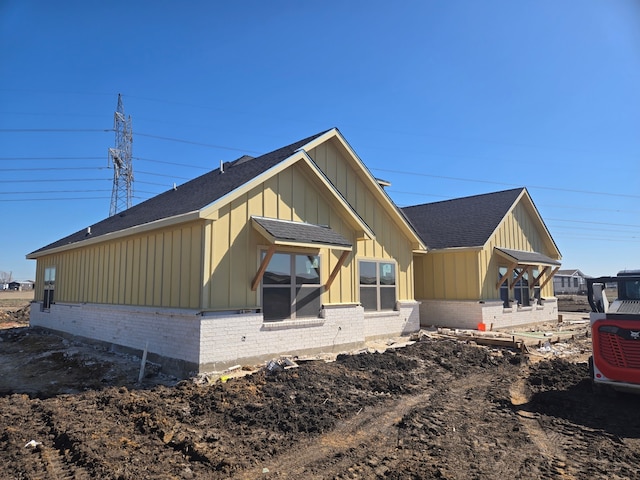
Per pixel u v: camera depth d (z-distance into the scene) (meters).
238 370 9.50
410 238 16.20
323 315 11.91
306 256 11.82
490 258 18.58
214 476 4.82
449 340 13.69
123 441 5.59
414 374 9.66
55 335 16.53
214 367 9.32
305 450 5.60
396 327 15.12
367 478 4.83
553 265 21.27
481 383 9.25
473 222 19.72
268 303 10.73
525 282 21.23
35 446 5.51
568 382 9.17
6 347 15.01
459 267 18.30
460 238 18.66
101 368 10.29
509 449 5.71
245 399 7.29
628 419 6.98
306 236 10.70
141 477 4.67
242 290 10.11
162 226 10.27
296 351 11.05
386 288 15.11
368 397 7.87
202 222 9.54
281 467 5.11
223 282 9.73
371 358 10.41
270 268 10.88
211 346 9.30
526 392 8.62
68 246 15.44
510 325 19.12
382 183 17.62
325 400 7.49
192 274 9.65
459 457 5.42
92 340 13.69
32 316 19.28
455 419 6.89
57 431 5.89
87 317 14.18
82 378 9.80
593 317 7.94
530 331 18.19
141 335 11.16
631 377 7.39
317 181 12.21
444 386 8.94
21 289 84.94
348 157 14.26
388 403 7.67
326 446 5.75
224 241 9.85
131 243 12.18
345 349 12.37
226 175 13.53
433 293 18.94
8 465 4.97
